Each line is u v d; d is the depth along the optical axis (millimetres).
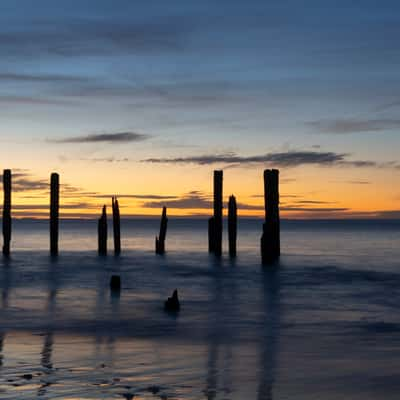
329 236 139125
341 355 16141
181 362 15070
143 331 20344
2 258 53812
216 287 34688
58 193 53406
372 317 23969
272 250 47938
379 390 12359
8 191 53344
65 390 12156
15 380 12953
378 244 95875
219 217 53375
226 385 12734
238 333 20047
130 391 12164
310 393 12148
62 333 19797
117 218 58562
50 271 43406
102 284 35594
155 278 39406
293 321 22844
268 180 47312
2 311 24891
